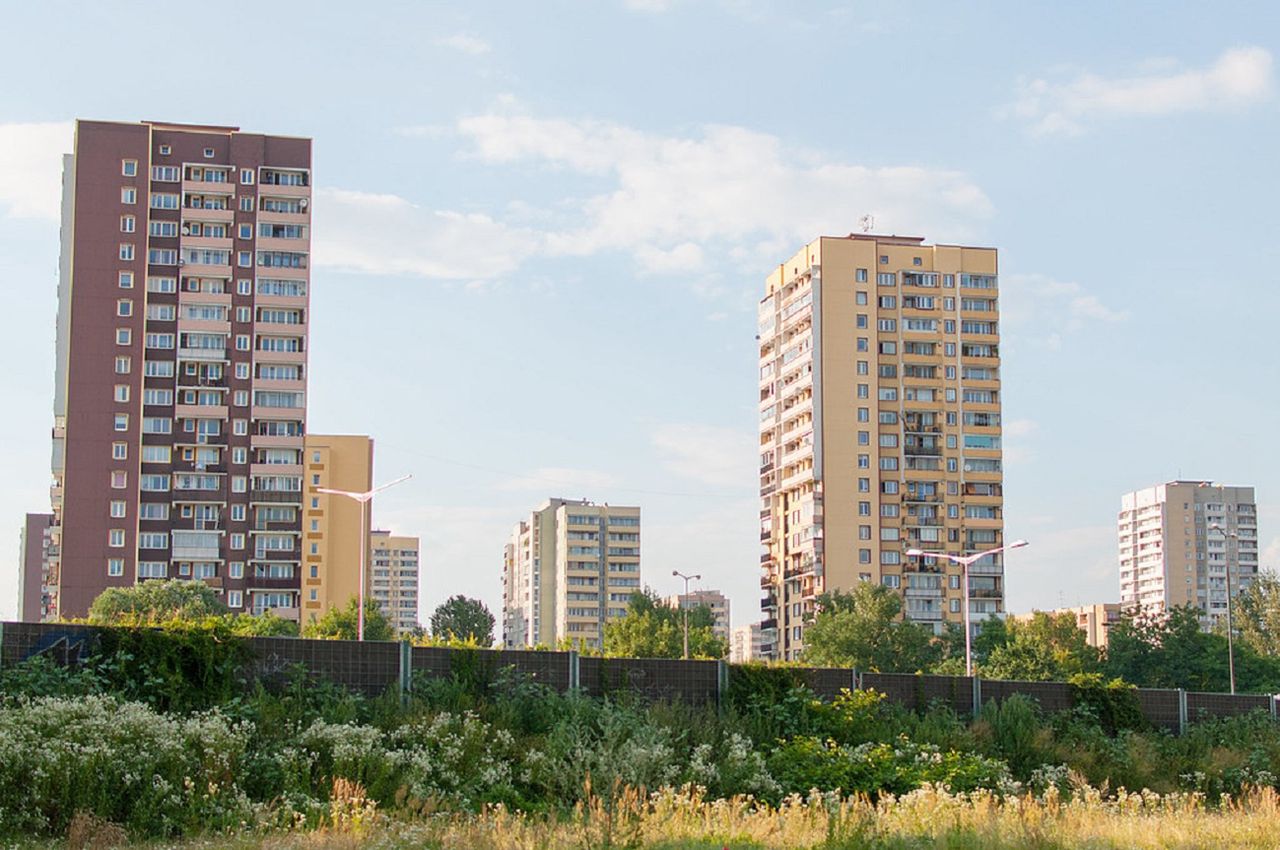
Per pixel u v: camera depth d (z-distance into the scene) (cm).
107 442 13700
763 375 16800
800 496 15762
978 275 15912
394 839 2214
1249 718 4900
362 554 6794
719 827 2459
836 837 2342
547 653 3609
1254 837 2572
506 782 2964
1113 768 4156
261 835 2298
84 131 13988
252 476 13938
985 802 2898
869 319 15638
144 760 2517
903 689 4291
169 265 13988
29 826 2377
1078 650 13150
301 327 14162
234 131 14425
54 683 2873
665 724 3469
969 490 15612
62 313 14588
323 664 3316
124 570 13575
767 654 16638
